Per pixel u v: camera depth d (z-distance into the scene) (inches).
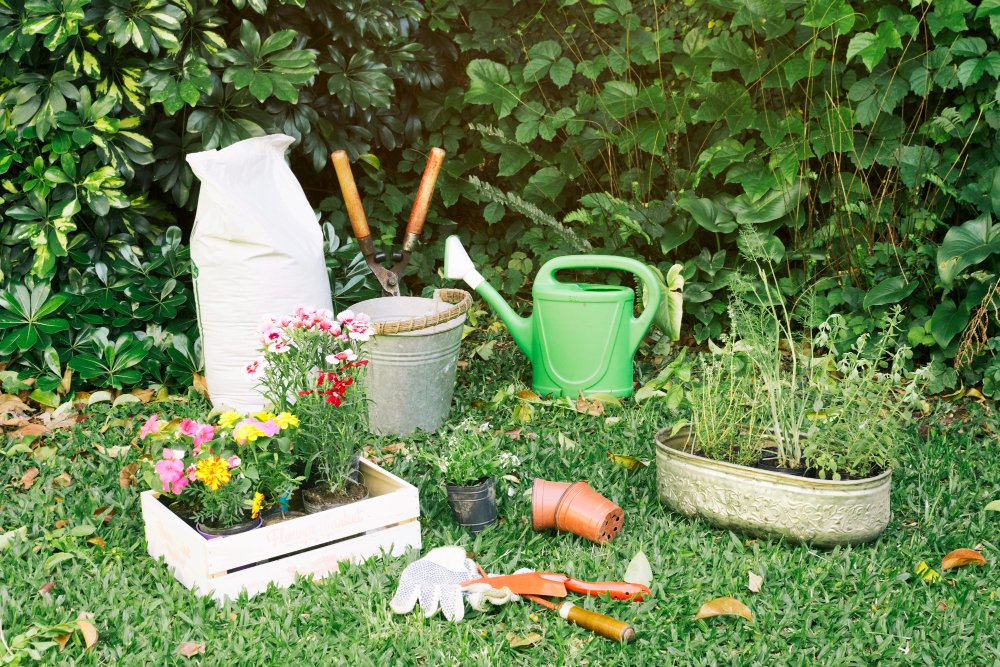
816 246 148.9
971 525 93.5
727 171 155.2
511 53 169.9
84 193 130.4
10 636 74.1
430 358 116.4
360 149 158.9
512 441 116.7
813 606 79.9
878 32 133.2
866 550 88.5
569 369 128.5
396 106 170.9
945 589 81.8
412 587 78.8
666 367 130.8
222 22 136.9
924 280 137.3
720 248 157.2
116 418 124.1
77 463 110.0
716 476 89.7
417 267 172.6
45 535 89.9
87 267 136.8
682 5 162.2
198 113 136.1
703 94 152.3
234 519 83.7
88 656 71.5
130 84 132.8
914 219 139.6
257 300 117.6
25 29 121.3
